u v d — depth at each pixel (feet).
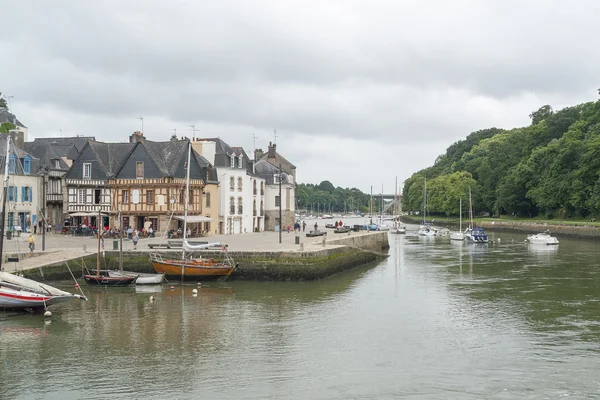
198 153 248.11
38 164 222.48
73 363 81.56
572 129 420.77
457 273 171.01
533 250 254.06
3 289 108.88
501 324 103.96
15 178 204.13
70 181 222.07
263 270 149.59
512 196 451.12
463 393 70.49
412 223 617.62
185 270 145.38
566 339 93.76
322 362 82.12
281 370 78.74
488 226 453.17
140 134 244.22
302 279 148.97
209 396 69.77
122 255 156.76
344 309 116.26
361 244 217.97
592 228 324.80
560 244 291.58
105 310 114.32
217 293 132.87
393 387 72.38
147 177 219.00
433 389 71.72
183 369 79.10
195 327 101.19
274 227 299.58
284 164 355.97
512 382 74.18
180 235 212.43
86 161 225.97
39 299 108.99
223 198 248.52
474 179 558.56
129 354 85.71
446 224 519.19
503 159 511.81
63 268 146.92
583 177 363.76
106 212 223.10
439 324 104.01
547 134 468.34
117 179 221.05
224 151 253.65
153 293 132.46
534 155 430.20
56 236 207.92
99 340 92.94
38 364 81.20
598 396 69.56
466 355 85.40
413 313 112.88
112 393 70.85
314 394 70.23
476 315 111.24
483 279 157.79
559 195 384.27
